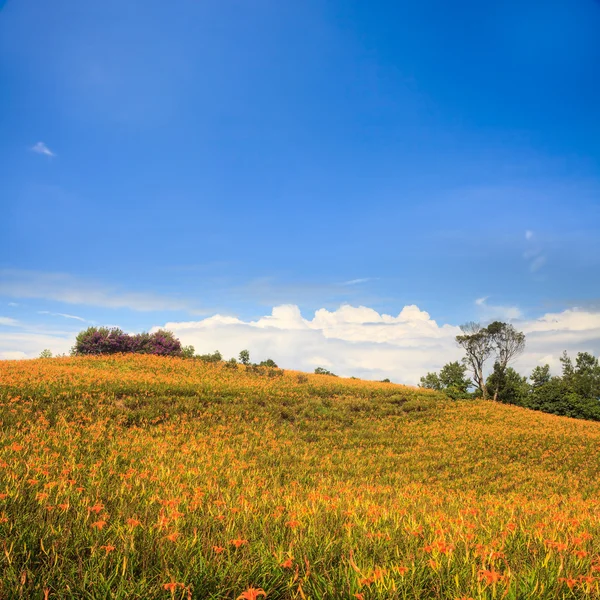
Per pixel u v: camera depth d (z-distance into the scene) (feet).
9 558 8.31
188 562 9.05
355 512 15.05
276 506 16.63
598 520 16.96
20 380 58.90
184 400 62.54
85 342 106.22
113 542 10.15
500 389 179.01
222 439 48.98
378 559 10.25
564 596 7.89
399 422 75.97
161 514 12.16
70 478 19.72
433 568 8.87
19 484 14.76
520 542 11.88
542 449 69.77
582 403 162.30
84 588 7.72
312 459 47.75
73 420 44.62
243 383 87.71
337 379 123.95
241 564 8.93
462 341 180.86
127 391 61.52
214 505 15.64
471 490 42.80
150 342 114.32
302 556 9.85
